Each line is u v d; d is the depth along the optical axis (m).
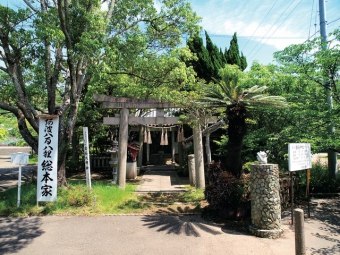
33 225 6.20
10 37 7.81
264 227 5.59
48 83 9.27
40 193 7.26
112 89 13.71
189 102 8.34
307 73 7.80
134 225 6.21
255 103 6.76
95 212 7.05
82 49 7.48
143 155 19.95
